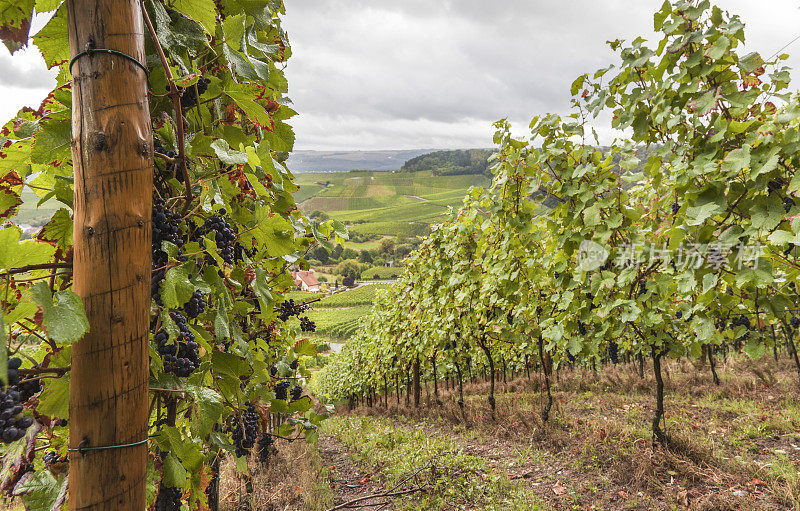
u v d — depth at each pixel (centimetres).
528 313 582
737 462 412
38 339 104
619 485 407
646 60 327
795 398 612
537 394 809
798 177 251
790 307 308
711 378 796
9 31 92
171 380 111
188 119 132
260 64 144
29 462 105
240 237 152
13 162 108
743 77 287
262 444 361
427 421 813
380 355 1269
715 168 288
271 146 185
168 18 111
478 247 684
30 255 88
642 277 404
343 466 609
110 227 86
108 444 85
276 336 264
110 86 87
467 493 430
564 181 449
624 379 845
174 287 108
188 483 131
